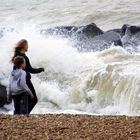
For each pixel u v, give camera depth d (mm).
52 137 15680
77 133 16078
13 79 20047
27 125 17281
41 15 69438
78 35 41594
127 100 25594
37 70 21000
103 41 38906
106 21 59875
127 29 43000
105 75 28016
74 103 28125
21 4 84750
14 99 20172
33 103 20969
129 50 39094
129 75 26656
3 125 17375
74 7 73625
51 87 29828
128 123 17219
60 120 18078
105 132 16062
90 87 28375
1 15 73438
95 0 78375
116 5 71062
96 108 26922
